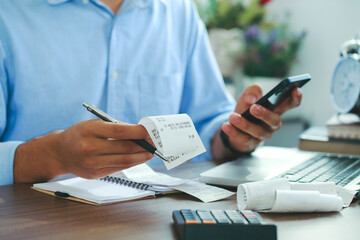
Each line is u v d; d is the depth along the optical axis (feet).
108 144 2.19
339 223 1.92
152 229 1.81
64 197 2.33
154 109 4.48
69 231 1.77
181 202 2.26
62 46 3.97
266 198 2.04
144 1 4.41
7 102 3.84
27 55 3.81
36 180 2.70
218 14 9.16
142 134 2.17
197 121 4.69
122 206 2.17
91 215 2.01
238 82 8.94
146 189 2.43
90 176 2.31
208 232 1.65
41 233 1.75
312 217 2.01
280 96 3.15
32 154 2.63
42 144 2.58
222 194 2.40
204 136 4.11
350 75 4.33
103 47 4.17
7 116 3.87
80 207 2.15
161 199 2.32
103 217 1.98
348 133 3.98
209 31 9.21
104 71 4.18
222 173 2.81
